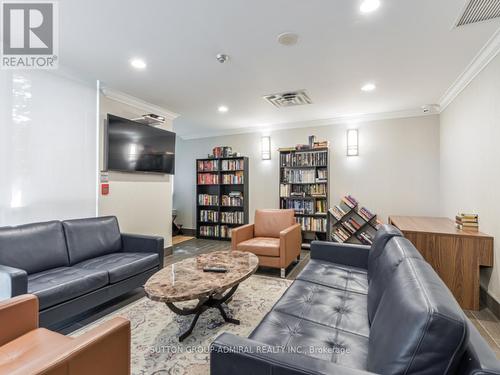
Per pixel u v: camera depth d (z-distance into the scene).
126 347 1.19
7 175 2.46
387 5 1.76
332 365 0.84
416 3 1.74
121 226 3.59
